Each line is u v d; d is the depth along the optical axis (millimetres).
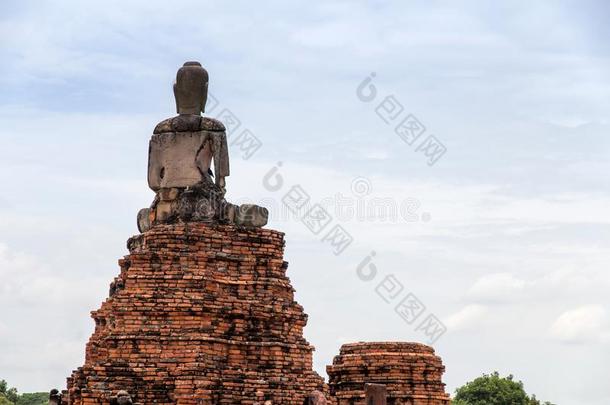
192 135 71625
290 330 70125
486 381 123812
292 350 69562
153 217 71625
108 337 67625
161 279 68312
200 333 67438
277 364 68875
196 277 68250
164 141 71812
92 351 72375
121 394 64625
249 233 70500
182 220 70500
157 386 66500
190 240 69188
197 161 71312
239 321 68812
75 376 69438
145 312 67812
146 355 67062
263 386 67938
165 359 66875
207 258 69062
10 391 132000
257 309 69062
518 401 122500
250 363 68562
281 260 71125
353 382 79062
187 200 70625
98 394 66125
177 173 71438
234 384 67312
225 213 70750
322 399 68000
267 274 70312
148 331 67500
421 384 78625
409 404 78125
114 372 66812
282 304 70062
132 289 68438
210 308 67938
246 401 67250
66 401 72750
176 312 67750
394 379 78438
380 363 78750
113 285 72812
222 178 71688
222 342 67875
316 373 70375
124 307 68000
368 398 70188
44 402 130750
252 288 69812
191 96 72188
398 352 79250
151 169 72125
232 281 69500
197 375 66312
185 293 68000
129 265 70438
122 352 67250
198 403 65875
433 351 80375
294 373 69375
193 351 66875
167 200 71375
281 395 68188
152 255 68625
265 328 69312
